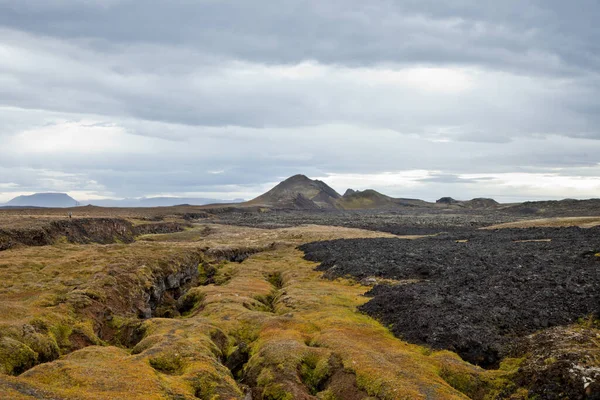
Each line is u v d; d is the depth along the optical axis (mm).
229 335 46125
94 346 38625
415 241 111625
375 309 51625
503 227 147500
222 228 189125
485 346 37656
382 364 34531
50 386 26906
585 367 28891
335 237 137750
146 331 45719
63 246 91125
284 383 34031
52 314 44250
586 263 60312
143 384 29047
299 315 51750
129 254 80812
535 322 40844
